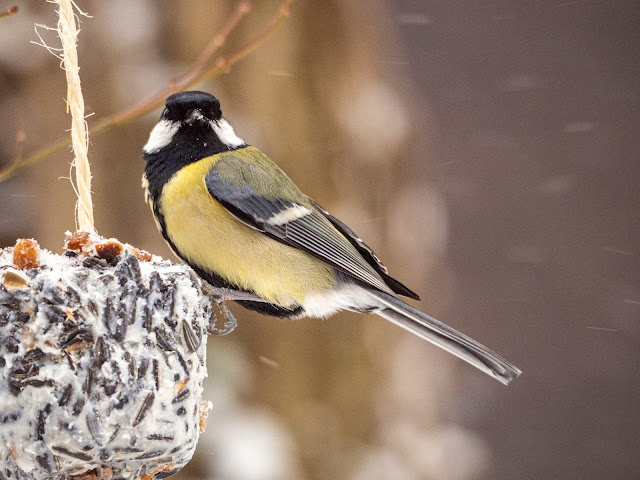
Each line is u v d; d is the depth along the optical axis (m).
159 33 11.09
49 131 10.74
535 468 22.36
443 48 25.28
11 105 10.70
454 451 13.03
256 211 7.46
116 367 5.52
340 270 7.68
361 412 12.02
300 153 11.80
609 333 23.56
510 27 25.55
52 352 5.41
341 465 11.70
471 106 25.19
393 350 12.31
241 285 7.53
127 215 10.99
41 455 5.45
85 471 5.60
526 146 25.02
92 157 10.92
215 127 7.72
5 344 5.40
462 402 21.73
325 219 7.93
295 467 11.32
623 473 22.53
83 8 10.85
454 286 23.94
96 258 5.73
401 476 12.09
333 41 12.06
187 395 5.80
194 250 7.44
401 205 12.58
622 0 25.66
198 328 5.98
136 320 5.61
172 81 8.46
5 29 10.59
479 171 24.77
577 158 24.95
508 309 23.84
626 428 22.80
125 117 8.36
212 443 10.66
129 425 5.52
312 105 11.88
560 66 25.41
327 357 11.88
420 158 13.19
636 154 24.80
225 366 11.08
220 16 11.27
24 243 5.61
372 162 12.33
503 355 23.58
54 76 10.73
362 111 12.24
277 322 11.60
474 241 24.31
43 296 5.41
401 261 12.63
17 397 5.43
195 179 7.38
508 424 22.64
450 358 13.98
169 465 5.86
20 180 10.84
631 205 24.50
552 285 23.94
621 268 24.06
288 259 7.58
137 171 10.99
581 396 23.14
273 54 11.60
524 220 24.55
